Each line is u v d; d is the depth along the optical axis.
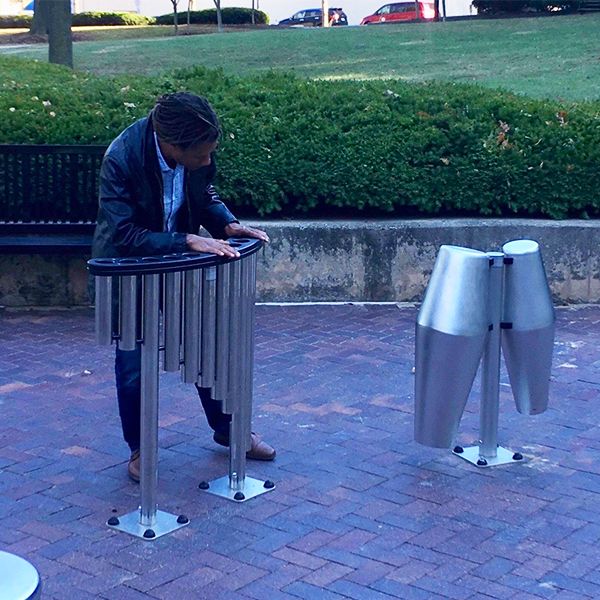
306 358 6.83
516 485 4.84
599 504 4.65
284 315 7.89
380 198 8.41
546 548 4.21
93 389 6.17
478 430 5.58
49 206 7.95
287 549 4.17
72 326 7.57
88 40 28.91
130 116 8.53
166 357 4.17
